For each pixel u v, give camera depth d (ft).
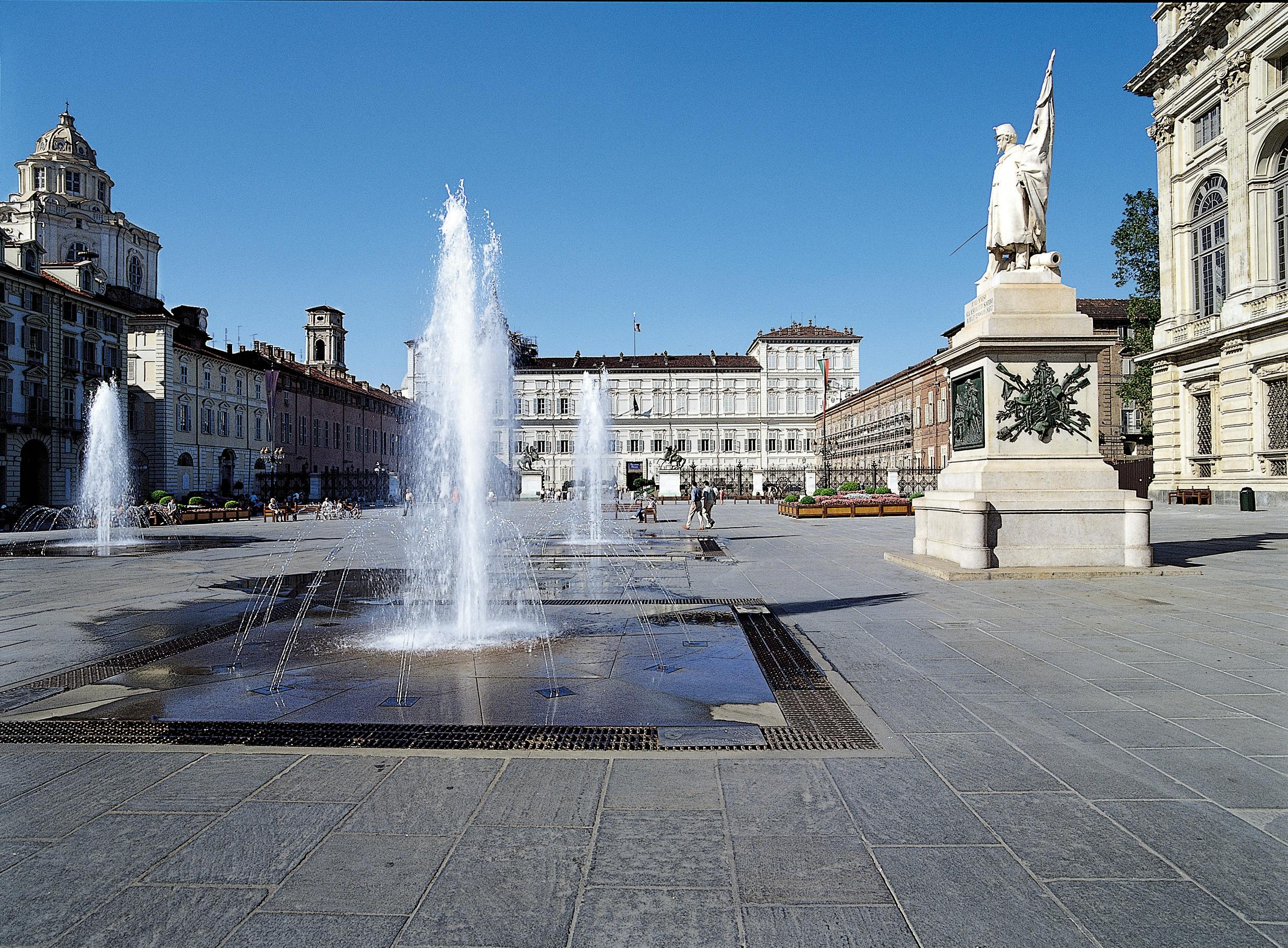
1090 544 36.09
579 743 14.08
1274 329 97.86
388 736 14.52
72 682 18.67
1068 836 10.28
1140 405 142.41
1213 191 112.16
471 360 36.14
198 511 120.26
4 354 137.69
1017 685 17.61
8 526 111.86
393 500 254.88
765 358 315.99
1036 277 37.22
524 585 36.24
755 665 19.75
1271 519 79.51
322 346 282.36
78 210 206.59
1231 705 15.98
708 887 9.06
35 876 9.41
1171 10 117.39
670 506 172.35
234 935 8.14
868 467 257.96
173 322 168.66
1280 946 7.84
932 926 8.24
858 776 12.39
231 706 16.56
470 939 8.02
